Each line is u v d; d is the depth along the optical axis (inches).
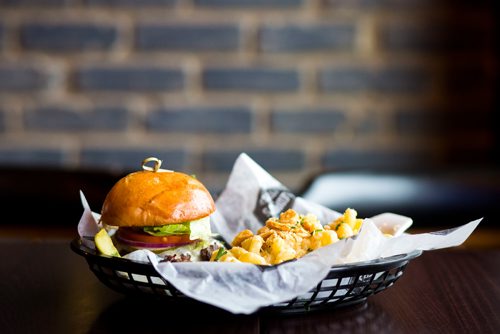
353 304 31.0
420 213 65.9
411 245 30.0
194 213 31.4
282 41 85.5
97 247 30.0
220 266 26.7
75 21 84.8
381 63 86.5
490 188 66.9
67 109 85.6
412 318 29.4
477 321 29.2
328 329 27.9
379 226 36.2
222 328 27.7
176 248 32.4
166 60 85.5
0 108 85.5
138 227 32.4
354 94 86.6
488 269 37.6
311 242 30.6
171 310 29.9
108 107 85.7
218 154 86.2
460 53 87.0
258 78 85.7
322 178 64.4
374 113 86.8
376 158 87.0
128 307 30.5
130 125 85.9
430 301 31.9
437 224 66.4
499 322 29.1
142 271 27.9
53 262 38.2
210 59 85.6
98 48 85.2
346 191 64.5
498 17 85.6
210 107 86.0
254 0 85.0
